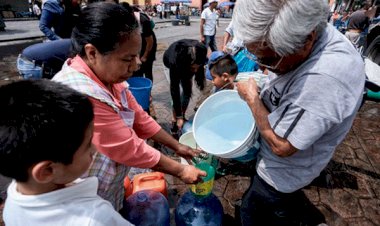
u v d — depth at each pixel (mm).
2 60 6586
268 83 1221
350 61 979
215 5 6637
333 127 1098
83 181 839
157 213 1570
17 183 786
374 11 6789
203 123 1832
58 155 719
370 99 4484
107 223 825
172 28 16812
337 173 2678
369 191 2457
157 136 1685
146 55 3400
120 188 1465
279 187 1341
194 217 1716
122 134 1165
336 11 11195
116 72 1103
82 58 1133
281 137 1063
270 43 947
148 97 2705
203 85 3057
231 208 2221
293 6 838
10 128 676
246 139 1372
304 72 1001
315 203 2299
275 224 1556
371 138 3344
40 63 2945
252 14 920
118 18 1000
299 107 992
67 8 3682
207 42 6930
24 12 21891
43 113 686
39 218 778
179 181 2518
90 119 784
